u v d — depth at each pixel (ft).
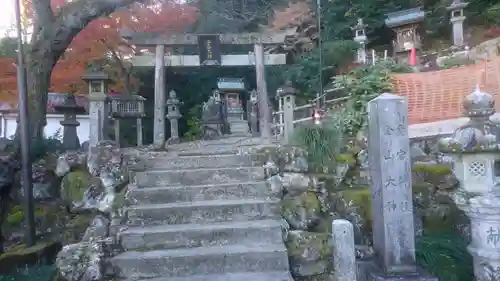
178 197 18.12
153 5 46.32
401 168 13.41
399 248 13.19
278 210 17.17
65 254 14.33
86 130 54.34
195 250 14.88
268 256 14.38
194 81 56.54
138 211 16.71
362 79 26.45
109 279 13.88
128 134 48.06
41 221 20.52
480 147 12.12
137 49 44.21
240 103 53.36
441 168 18.49
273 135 33.14
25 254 17.53
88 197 18.37
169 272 14.14
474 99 12.73
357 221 16.98
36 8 28.45
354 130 22.62
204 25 52.49
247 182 18.97
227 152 22.62
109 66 45.85
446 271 14.21
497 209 12.30
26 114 19.22
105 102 23.22
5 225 19.94
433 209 17.71
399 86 25.94
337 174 19.27
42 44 28.09
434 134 20.89
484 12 50.19
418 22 47.39
